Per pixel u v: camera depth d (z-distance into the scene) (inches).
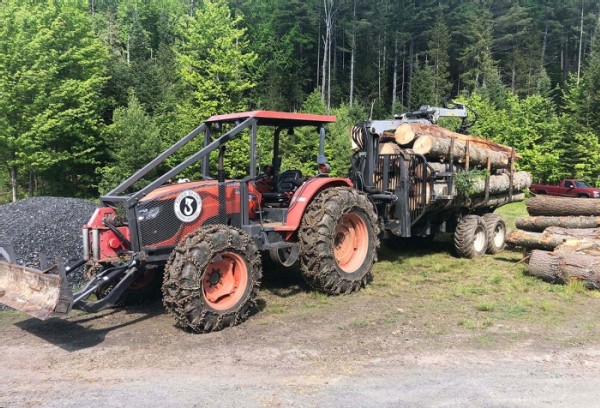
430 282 306.0
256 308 248.2
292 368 176.1
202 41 991.6
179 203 234.1
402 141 354.3
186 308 209.2
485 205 411.5
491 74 1819.6
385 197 342.3
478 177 365.1
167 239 230.7
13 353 193.9
